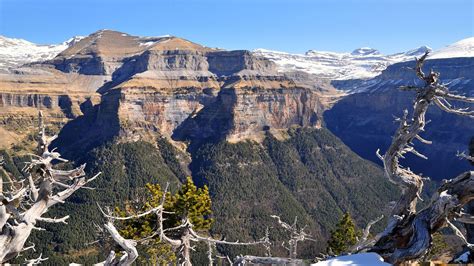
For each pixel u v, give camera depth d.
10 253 17.70
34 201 19.25
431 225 21.20
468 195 21.19
